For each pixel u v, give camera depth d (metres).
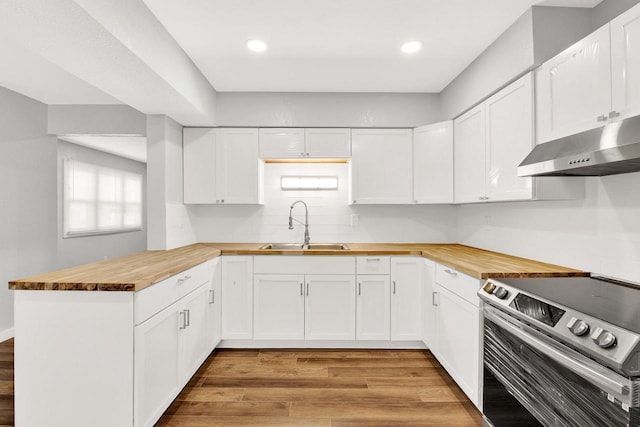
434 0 1.88
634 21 1.34
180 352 2.08
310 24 2.11
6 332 3.15
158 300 1.81
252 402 2.12
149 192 2.91
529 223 2.33
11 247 3.22
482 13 2.00
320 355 2.82
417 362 2.69
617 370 0.94
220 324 2.89
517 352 1.46
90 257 5.55
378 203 3.23
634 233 1.62
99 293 1.59
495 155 2.28
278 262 2.89
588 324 1.08
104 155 5.88
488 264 2.11
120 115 3.56
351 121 3.23
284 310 2.90
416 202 3.19
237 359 2.74
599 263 1.79
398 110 3.25
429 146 3.09
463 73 2.77
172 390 1.98
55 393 1.60
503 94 2.18
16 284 1.58
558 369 1.20
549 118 1.81
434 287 2.58
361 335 2.89
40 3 1.31
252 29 2.16
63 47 1.69
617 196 1.70
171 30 2.15
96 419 1.60
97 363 1.59
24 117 3.31
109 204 5.98
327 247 3.41
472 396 1.94
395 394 2.22
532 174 1.68
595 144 1.36
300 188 3.51
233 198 3.23
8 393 2.22
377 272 2.88
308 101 3.23
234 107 3.22
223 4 1.89
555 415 1.21
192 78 2.60
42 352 1.60
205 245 3.31
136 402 1.59
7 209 3.18
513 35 2.10
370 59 2.58
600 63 1.49
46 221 3.56
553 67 1.78
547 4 1.91
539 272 1.83
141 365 1.63
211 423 1.92
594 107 1.53
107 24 1.52
